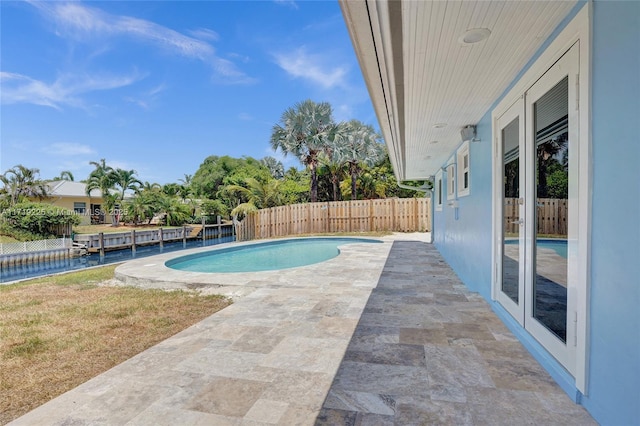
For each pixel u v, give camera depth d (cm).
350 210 1827
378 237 1522
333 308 408
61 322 416
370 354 276
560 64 224
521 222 298
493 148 376
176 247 2038
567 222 216
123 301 516
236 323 360
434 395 213
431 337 308
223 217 2680
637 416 149
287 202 2331
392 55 258
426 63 277
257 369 254
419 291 486
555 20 214
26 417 202
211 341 312
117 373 253
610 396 169
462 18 209
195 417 196
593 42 179
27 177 2638
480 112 411
